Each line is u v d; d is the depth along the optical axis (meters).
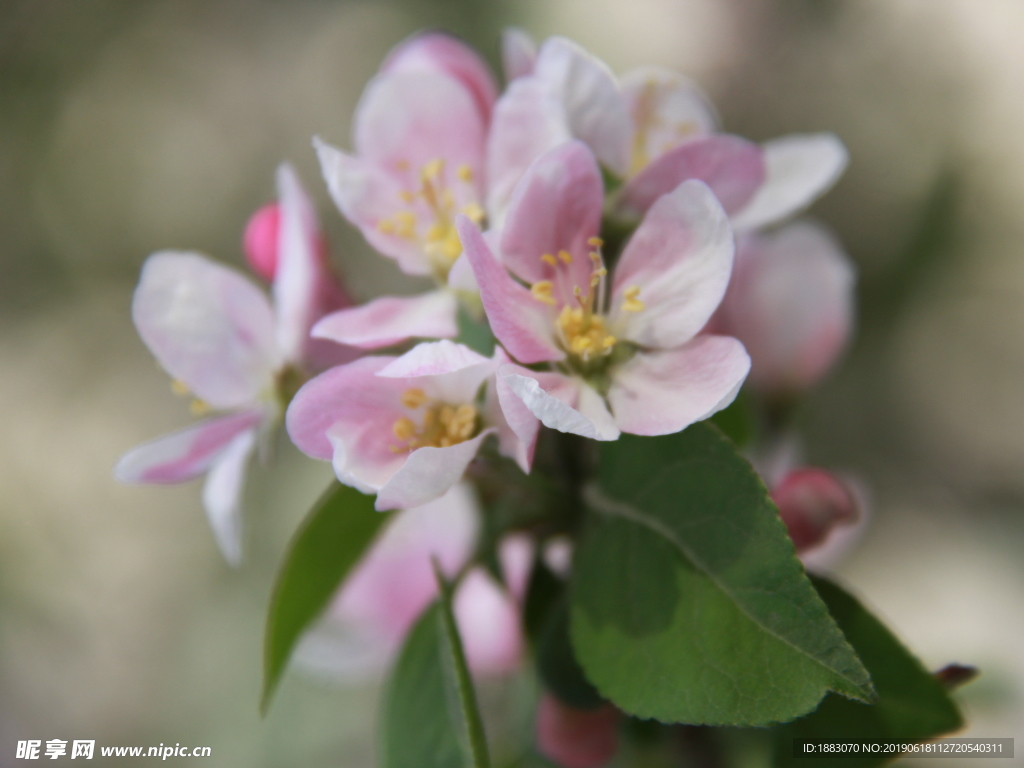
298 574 0.34
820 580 0.32
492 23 0.80
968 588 0.71
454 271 0.33
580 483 0.33
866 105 0.85
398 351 0.34
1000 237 0.80
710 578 0.31
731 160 0.33
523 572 0.38
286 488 0.67
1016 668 0.43
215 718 0.62
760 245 0.37
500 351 0.32
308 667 0.39
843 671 0.30
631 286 0.33
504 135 0.34
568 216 0.33
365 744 0.54
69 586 0.85
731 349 0.32
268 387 0.35
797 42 0.86
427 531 0.38
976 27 0.87
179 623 0.82
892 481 0.80
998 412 0.81
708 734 0.35
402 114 0.35
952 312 0.81
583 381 0.33
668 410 0.32
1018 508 0.80
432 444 0.32
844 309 0.37
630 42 0.81
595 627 0.32
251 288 0.35
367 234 0.34
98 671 0.81
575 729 0.35
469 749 0.32
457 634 0.32
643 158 0.35
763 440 0.38
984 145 0.83
